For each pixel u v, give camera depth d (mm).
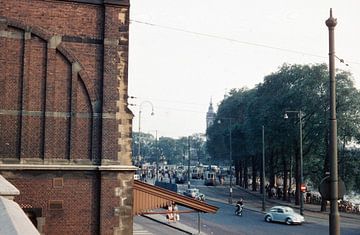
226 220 46344
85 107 20484
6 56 19734
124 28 20906
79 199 20078
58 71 20328
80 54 20516
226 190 87562
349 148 53906
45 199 19719
